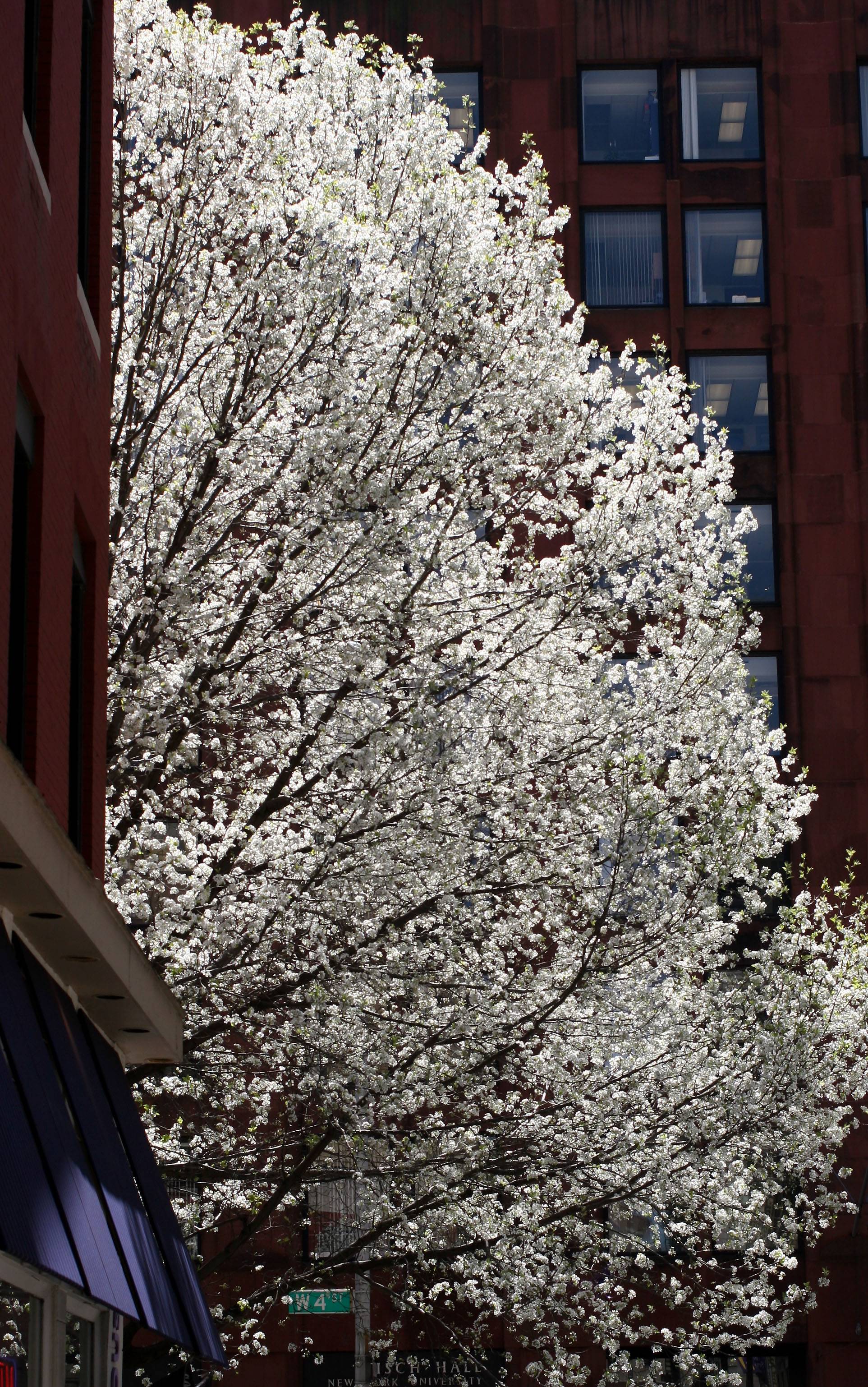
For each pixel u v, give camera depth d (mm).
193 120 21297
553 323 21844
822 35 42812
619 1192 20297
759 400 40969
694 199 41969
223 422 19953
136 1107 17547
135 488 19891
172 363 20406
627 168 42188
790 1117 21656
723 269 41875
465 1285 21203
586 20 42562
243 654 19953
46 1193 9000
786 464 40188
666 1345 29516
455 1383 32156
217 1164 20453
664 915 20359
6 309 11711
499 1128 20281
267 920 18453
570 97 42250
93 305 16250
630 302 41625
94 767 15430
